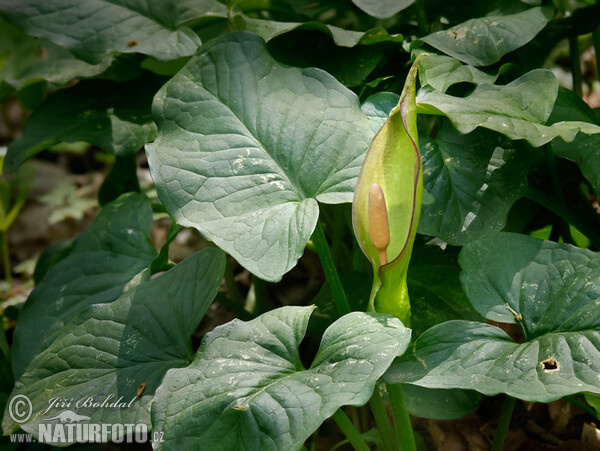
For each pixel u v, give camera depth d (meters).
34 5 0.77
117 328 0.66
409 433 0.60
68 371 0.64
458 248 0.75
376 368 0.52
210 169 0.63
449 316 0.68
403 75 0.76
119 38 0.76
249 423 0.53
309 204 0.60
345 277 0.73
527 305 0.59
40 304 0.75
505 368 0.55
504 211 0.66
